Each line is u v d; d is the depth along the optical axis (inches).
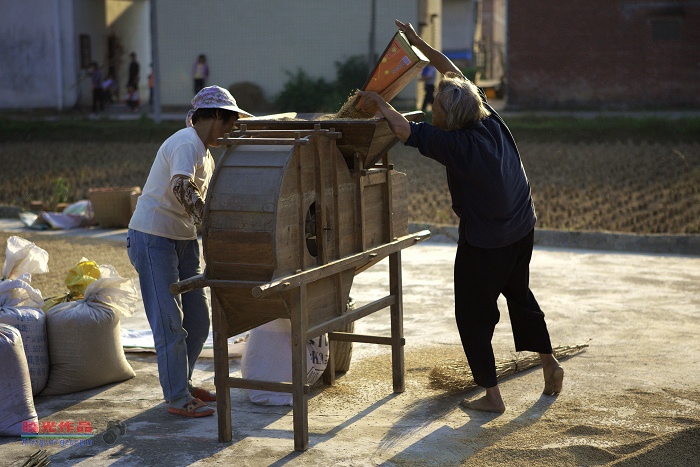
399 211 191.6
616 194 507.5
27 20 1250.6
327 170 158.4
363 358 221.0
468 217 167.2
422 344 230.7
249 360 188.4
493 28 2174.0
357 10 1138.7
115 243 395.9
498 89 1517.0
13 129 957.8
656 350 219.8
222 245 148.6
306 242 158.7
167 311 174.6
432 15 1238.9
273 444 159.2
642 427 164.1
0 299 191.9
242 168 148.8
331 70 1158.3
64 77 1264.8
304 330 153.3
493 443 156.8
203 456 152.9
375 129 159.3
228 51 1185.4
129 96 1234.6
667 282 305.1
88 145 837.8
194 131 172.4
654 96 1210.0
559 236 391.9
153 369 210.8
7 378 164.2
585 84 1226.6
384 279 319.0
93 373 191.5
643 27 1194.0
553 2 1213.7
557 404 179.5
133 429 167.6
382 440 159.9
